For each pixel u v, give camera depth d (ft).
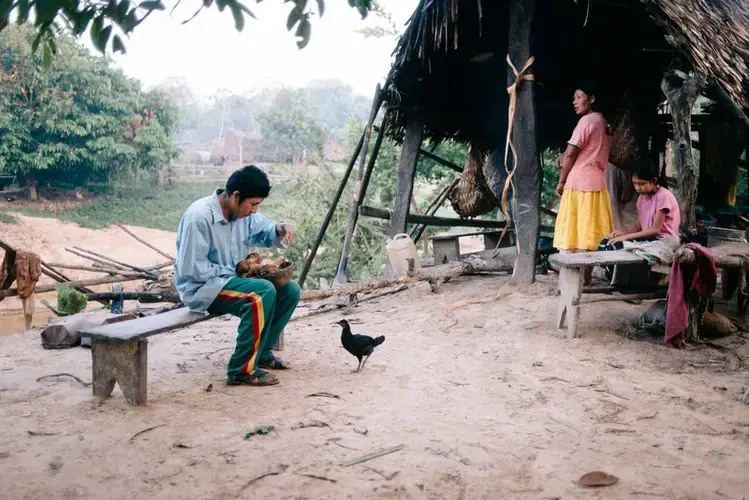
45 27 10.28
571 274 19.93
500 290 25.29
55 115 116.57
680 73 21.35
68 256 97.66
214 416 14.32
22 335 22.45
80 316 21.36
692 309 19.44
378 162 65.46
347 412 14.58
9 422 13.96
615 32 31.91
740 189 50.34
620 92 33.76
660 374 17.06
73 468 11.81
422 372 17.54
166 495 10.89
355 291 24.88
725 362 17.99
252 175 16.14
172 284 33.04
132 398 14.93
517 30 25.98
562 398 15.40
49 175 131.13
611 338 19.89
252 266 16.65
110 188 139.44
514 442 12.96
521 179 26.35
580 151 23.00
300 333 22.27
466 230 100.78
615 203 26.45
